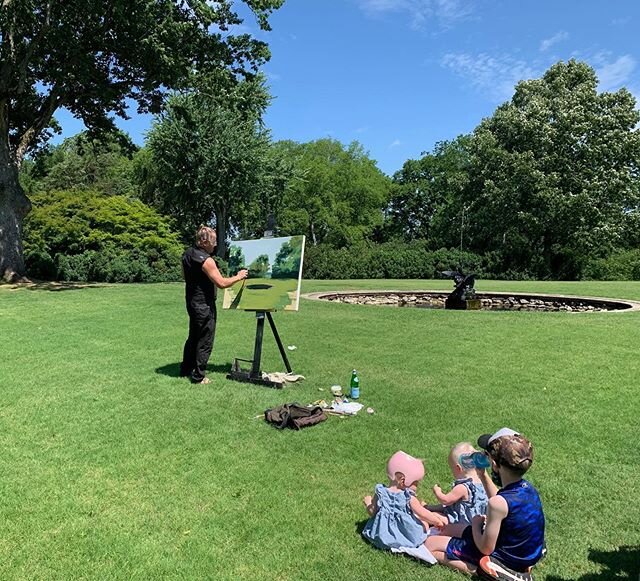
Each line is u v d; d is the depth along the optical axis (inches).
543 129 1385.3
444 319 473.1
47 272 858.8
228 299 275.1
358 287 884.0
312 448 180.1
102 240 943.7
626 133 1346.0
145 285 768.9
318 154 2362.2
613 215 1347.2
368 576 113.6
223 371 281.7
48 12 638.5
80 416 209.6
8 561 117.3
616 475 161.5
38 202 1001.5
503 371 284.5
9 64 660.7
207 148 1314.0
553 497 147.9
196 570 115.0
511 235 1539.1
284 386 252.5
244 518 136.1
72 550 121.7
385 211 2664.9
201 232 249.8
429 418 209.9
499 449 109.7
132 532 129.3
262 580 112.0
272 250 265.7
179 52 716.7
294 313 510.9
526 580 106.7
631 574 114.3
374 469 164.4
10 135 767.1
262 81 1326.3
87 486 152.6
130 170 1743.4
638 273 1450.5
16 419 205.8
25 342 352.2
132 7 644.7
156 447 180.4
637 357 316.8
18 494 147.4
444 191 2413.9
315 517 137.1
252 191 1389.0
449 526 123.0
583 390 248.8
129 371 278.5
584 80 1513.3
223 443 184.2
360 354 326.0
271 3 695.1
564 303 702.5
